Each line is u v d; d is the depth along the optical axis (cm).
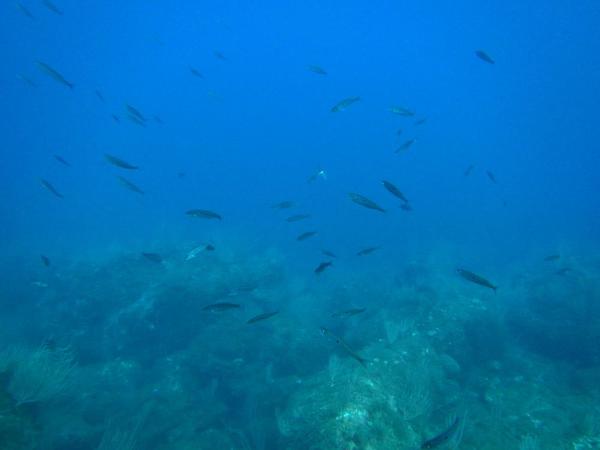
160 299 1235
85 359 1181
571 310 1378
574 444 765
